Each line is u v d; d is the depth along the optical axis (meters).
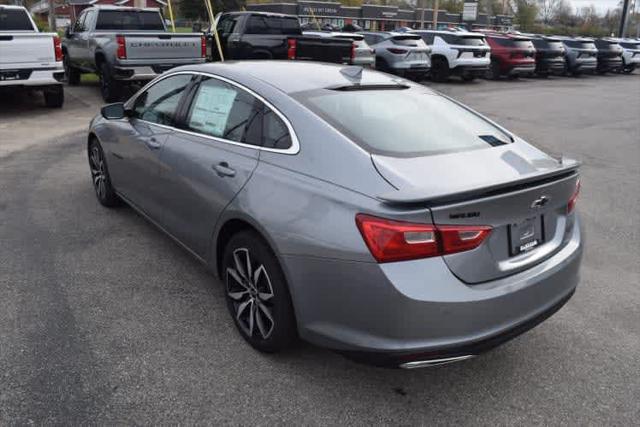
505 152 3.18
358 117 3.18
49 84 10.79
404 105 3.50
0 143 8.44
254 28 13.74
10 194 6.01
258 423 2.74
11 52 10.19
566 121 12.80
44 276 4.16
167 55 11.51
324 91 3.37
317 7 52.62
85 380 3.00
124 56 11.02
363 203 2.61
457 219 2.54
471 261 2.61
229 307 3.50
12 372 3.03
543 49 23.66
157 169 4.20
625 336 3.67
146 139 4.39
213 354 3.28
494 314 2.66
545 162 3.15
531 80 23.27
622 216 6.22
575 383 3.16
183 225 3.94
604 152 9.61
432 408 2.91
